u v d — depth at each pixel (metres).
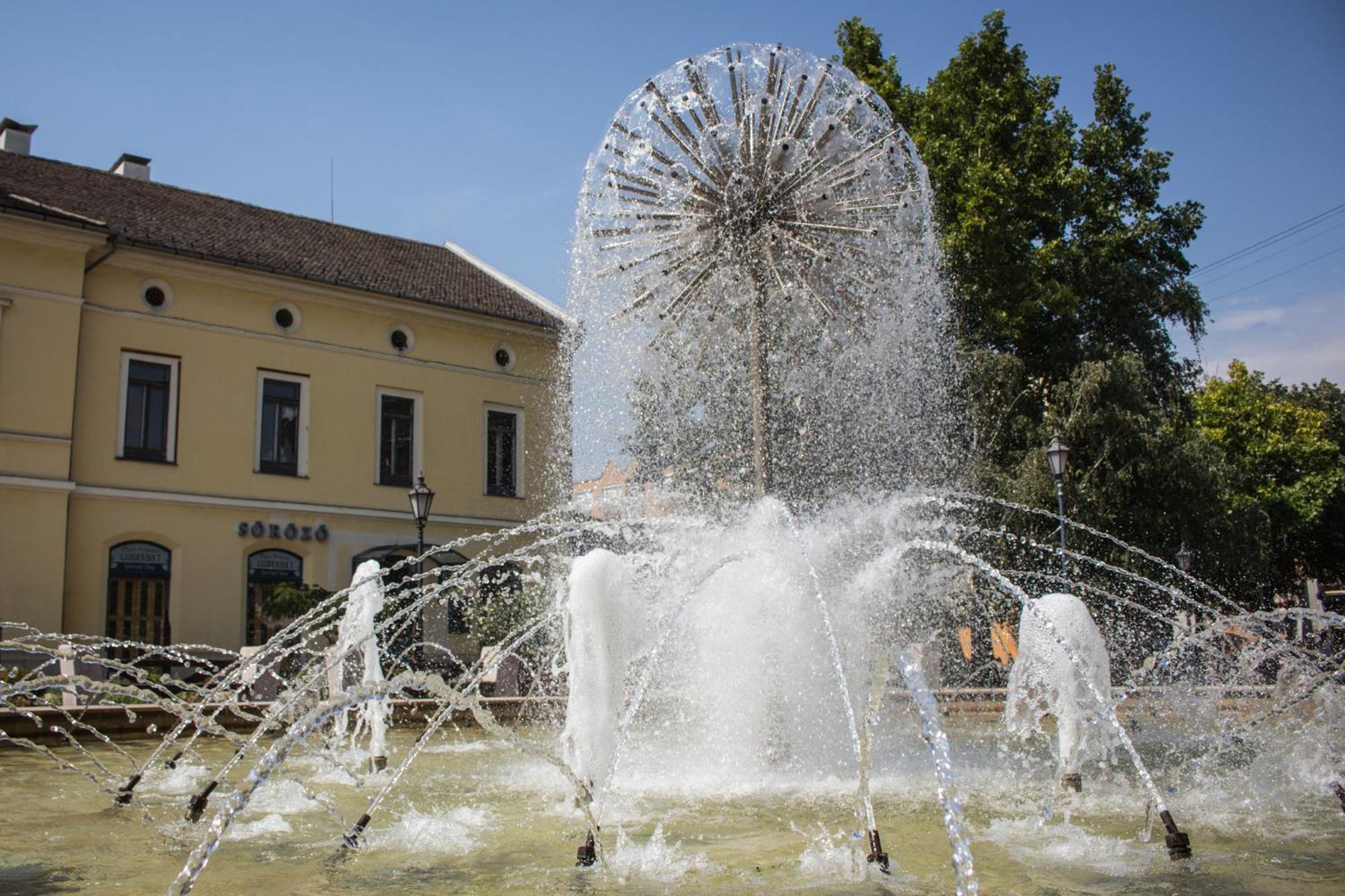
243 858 4.40
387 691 4.62
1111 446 21.36
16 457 20.33
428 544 26.36
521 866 4.20
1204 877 3.96
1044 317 24.19
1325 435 45.53
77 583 21.17
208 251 23.56
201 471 23.06
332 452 25.14
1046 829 5.00
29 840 4.85
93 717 9.51
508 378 28.36
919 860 4.26
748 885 3.82
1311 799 5.95
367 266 27.70
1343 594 34.88
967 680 16.20
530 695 13.45
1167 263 27.45
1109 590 20.69
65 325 21.17
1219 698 11.09
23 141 25.08
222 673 10.91
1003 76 24.53
